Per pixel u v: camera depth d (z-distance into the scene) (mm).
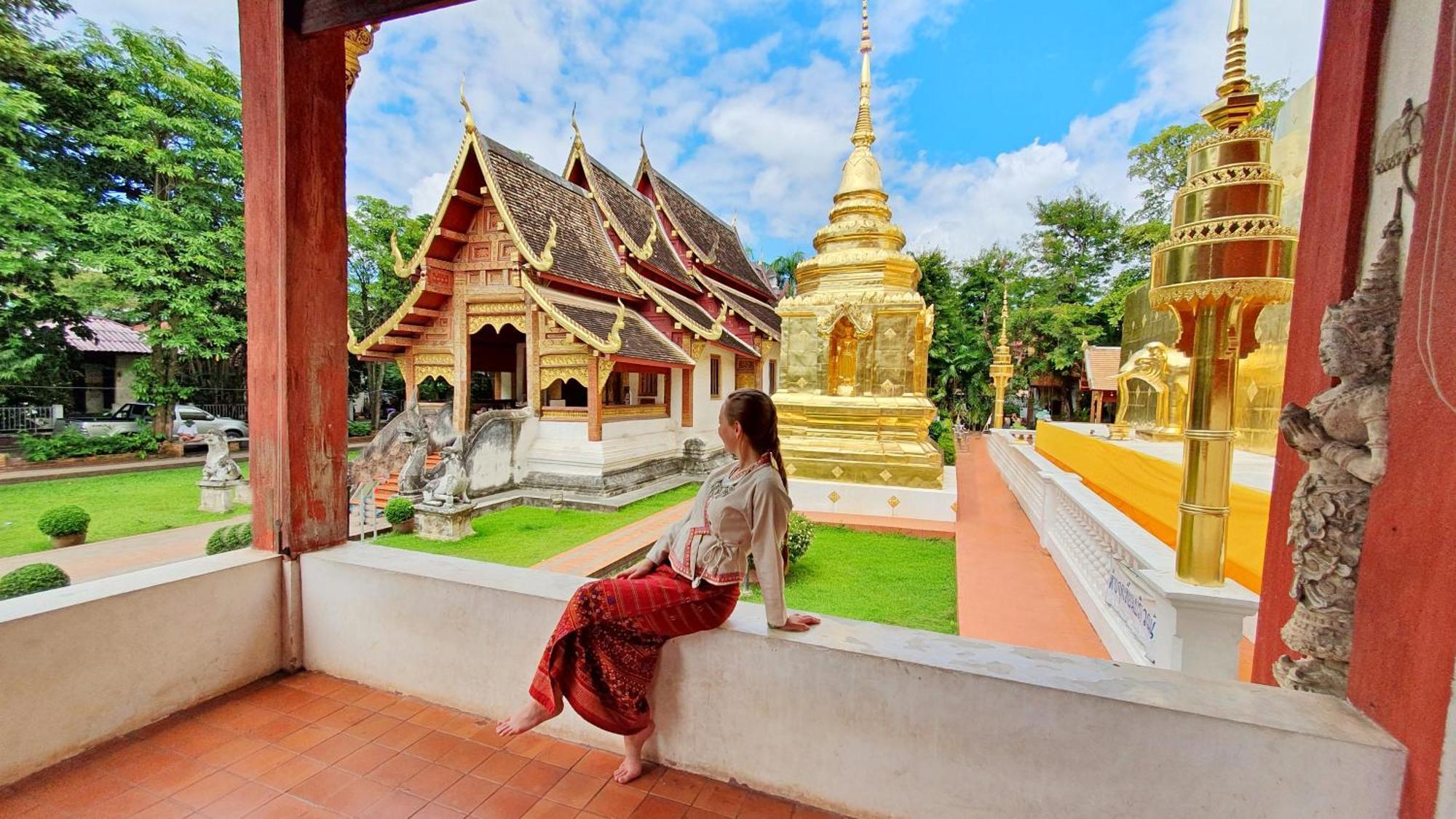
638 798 2127
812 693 2033
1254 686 1743
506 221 11633
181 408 19125
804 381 9844
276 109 2775
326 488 3162
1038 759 1749
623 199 16859
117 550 8156
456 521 8641
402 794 2143
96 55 14812
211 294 16750
